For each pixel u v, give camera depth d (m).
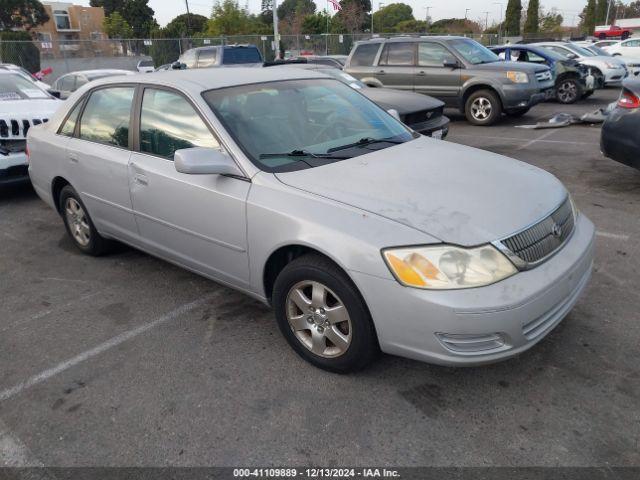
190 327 3.67
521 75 10.91
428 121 8.09
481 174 3.22
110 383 3.10
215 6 39.78
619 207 5.62
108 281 4.44
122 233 4.31
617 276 4.09
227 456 2.54
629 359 3.09
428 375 3.04
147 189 3.81
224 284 3.63
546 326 2.75
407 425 2.67
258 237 3.12
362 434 2.63
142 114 3.94
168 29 45.28
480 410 2.75
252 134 3.44
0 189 7.46
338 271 2.80
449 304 2.50
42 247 5.27
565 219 3.05
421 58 11.80
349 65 12.68
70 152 4.54
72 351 3.45
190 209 3.53
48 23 58.59
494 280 2.56
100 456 2.57
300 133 3.61
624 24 57.97
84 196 4.54
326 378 3.05
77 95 4.67
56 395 3.02
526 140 9.47
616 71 16.88
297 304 3.09
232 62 15.76
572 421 2.65
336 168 3.25
